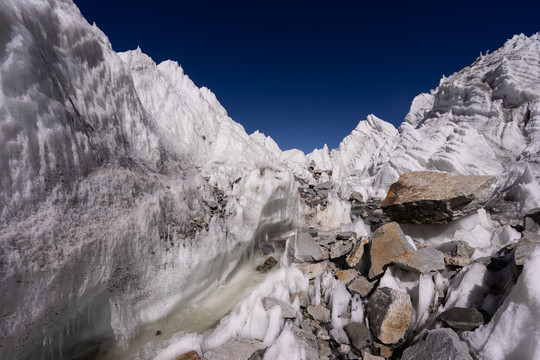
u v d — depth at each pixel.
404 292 3.98
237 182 8.55
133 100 5.73
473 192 5.38
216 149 10.48
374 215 9.12
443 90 14.31
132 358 3.35
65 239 2.92
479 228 5.68
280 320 3.70
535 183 6.47
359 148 22.20
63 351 2.96
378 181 12.25
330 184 11.91
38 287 2.58
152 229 4.28
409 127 15.88
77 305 3.01
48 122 3.07
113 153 4.39
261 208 6.84
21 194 2.67
